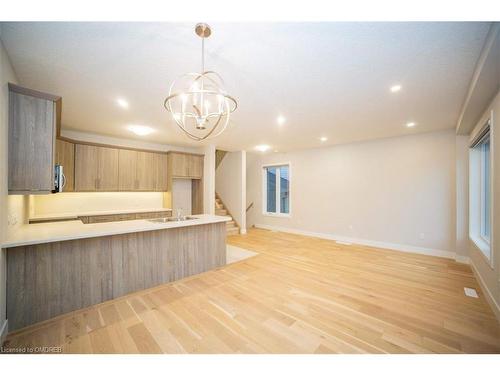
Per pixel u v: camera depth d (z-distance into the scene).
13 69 2.11
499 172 2.27
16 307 2.01
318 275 3.32
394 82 2.38
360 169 5.33
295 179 6.66
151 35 1.65
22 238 1.99
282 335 1.92
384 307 2.40
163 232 3.03
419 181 4.48
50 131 2.13
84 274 2.39
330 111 3.27
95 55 1.91
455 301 2.52
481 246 3.05
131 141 5.27
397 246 4.75
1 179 1.75
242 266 3.74
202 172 6.14
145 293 2.75
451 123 3.80
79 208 4.68
